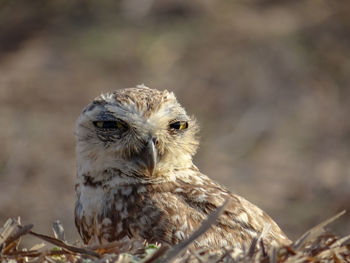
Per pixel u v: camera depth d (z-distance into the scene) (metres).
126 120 9.40
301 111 26.61
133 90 10.14
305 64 28.53
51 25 32.91
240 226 9.06
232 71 28.36
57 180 23.50
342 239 7.60
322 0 32.41
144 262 7.08
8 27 33.12
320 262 7.45
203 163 24.14
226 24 31.47
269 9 32.47
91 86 28.69
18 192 22.83
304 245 7.55
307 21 31.12
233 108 26.78
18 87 28.50
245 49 29.42
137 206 9.09
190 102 27.16
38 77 29.38
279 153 24.58
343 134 25.41
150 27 32.00
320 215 21.41
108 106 9.52
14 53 31.25
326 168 23.55
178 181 9.48
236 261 7.20
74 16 33.34
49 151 24.95
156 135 9.41
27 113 27.14
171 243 8.78
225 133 25.69
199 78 28.30
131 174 9.33
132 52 30.47
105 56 30.45
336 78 28.11
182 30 31.42
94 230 9.27
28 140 25.50
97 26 32.47
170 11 32.69
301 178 23.36
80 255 7.50
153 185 9.32
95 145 9.46
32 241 19.00
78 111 27.34
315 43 29.55
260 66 28.39
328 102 26.98
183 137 9.77
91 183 9.44
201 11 32.44
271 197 22.30
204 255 7.52
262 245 7.41
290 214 21.67
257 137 25.53
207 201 9.16
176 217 8.92
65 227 21.00
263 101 26.97
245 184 23.19
